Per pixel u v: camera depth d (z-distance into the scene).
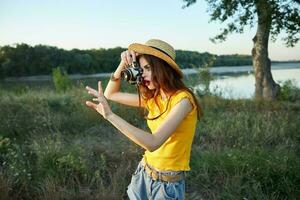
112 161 5.17
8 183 4.03
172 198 2.26
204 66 11.77
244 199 3.94
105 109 2.00
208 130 6.76
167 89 2.12
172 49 2.19
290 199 4.09
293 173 4.46
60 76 14.88
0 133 6.34
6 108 8.09
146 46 2.11
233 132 6.51
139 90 2.28
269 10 11.09
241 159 4.79
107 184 4.49
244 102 10.27
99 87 2.09
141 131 1.95
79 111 8.09
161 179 2.26
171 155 2.20
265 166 4.56
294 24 11.40
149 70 2.16
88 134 6.75
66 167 4.50
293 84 15.49
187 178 4.64
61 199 3.98
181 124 2.13
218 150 5.34
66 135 6.62
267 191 4.17
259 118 7.49
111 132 6.90
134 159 5.17
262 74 12.59
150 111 2.31
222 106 9.77
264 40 12.52
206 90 11.14
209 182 4.48
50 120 7.20
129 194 2.49
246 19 12.09
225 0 11.90
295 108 10.18
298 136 6.45
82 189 4.25
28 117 7.54
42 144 5.40
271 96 12.45
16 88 13.59
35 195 4.10
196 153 5.46
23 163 4.59
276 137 6.42
